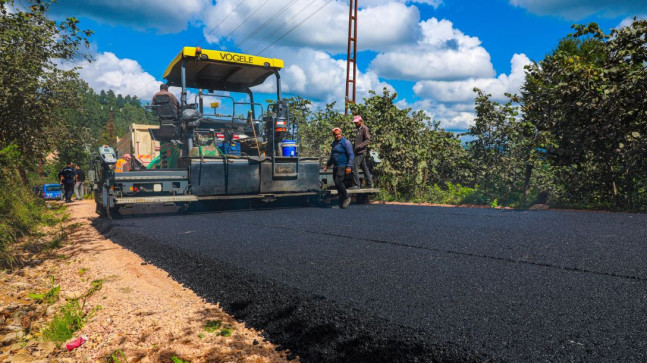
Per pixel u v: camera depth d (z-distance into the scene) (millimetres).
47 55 8797
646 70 6000
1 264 4434
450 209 7277
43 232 6488
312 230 5113
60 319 2775
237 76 8898
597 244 3588
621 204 6531
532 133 7945
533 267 2926
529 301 2232
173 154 8492
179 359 2160
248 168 7812
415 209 7445
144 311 2887
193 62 7895
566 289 2404
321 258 3510
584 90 6543
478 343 1769
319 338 2180
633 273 2652
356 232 4828
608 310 2049
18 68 8156
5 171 6090
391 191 10750
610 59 6680
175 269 3750
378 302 2348
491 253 3430
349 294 2520
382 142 10289
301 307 2455
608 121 6391
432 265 3119
